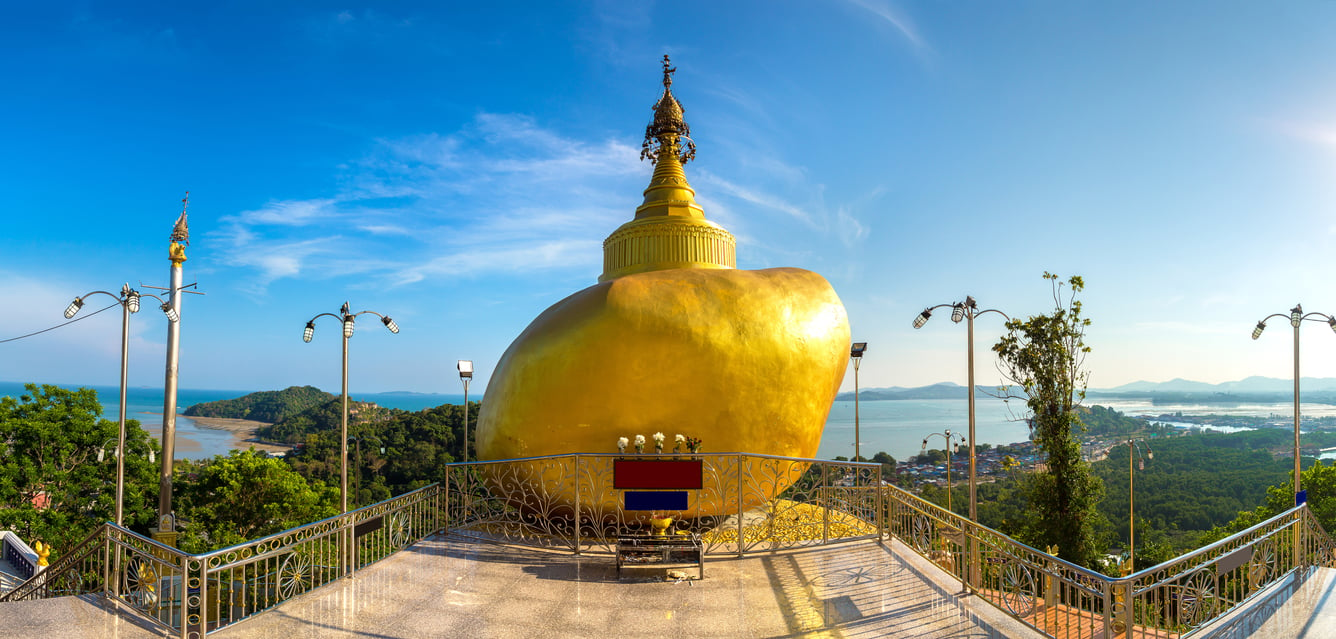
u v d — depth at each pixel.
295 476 29.50
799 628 8.71
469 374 20.14
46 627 8.15
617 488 11.96
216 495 27.91
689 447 13.30
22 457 26.03
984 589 10.02
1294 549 11.06
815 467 14.10
